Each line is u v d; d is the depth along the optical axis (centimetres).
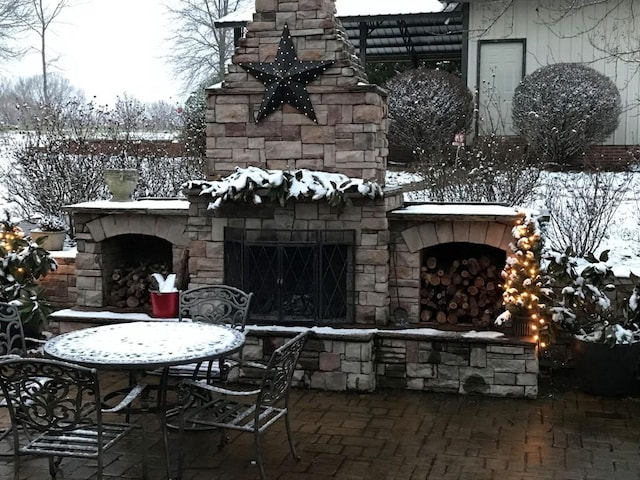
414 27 1719
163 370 502
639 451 547
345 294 720
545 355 731
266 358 704
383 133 759
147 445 562
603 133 1368
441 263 766
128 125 1366
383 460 532
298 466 521
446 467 519
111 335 539
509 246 685
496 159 1120
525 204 1033
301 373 698
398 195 764
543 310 664
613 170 1327
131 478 504
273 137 736
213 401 541
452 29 1727
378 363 700
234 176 720
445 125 1442
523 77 1513
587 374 671
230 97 742
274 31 729
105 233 805
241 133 743
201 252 746
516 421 612
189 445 561
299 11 721
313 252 711
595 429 593
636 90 1482
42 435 466
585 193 1013
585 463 525
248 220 726
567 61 1520
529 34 1534
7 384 434
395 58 2011
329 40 716
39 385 453
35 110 1872
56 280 849
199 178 1213
